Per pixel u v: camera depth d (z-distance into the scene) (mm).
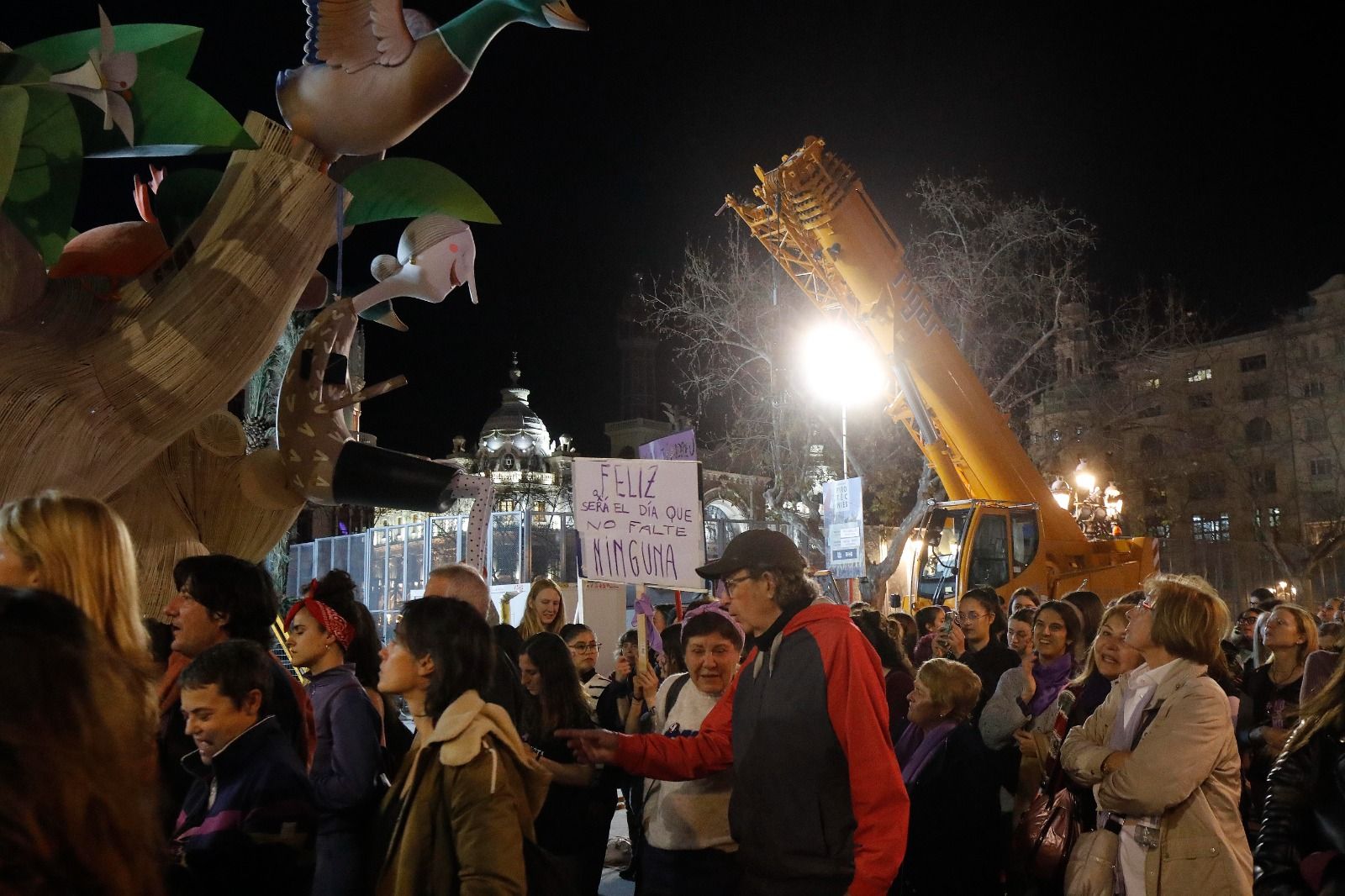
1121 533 28469
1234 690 5547
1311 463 49688
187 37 5000
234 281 4934
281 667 3619
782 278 26797
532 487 32562
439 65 5141
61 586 2654
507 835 3268
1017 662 7582
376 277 6059
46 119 4477
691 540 5707
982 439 16578
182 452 5645
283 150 5184
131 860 1356
